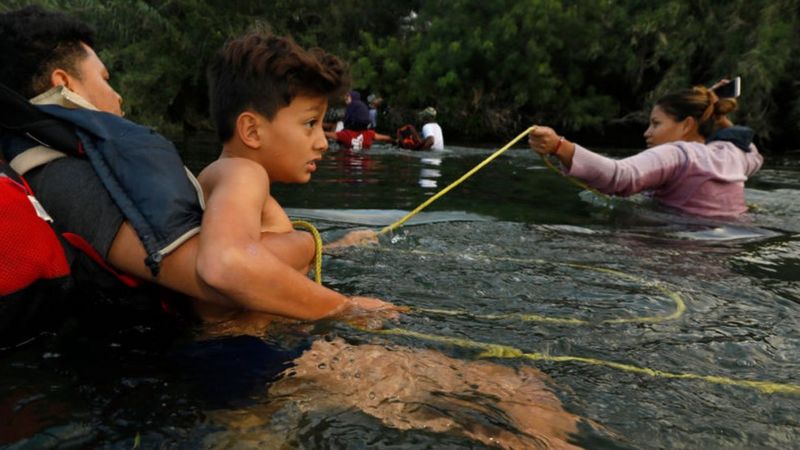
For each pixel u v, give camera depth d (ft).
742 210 10.82
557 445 3.17
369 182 14.60
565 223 9.61
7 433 3.03
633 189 10.18
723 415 3.56
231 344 4.17
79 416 3.21
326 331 4.44
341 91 5.19
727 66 40.65
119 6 37.35
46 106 4.31
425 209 10.90
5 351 3.95
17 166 4.30
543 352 4.37
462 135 47.80
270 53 4.78
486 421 3.36
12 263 3.69
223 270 3.92
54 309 4.06
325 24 49.90
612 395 3.75
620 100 48.57
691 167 10.36
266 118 4.88
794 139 41.47
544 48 44.55
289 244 4.71
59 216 4.18
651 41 44.01
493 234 8.50
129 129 4.42
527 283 6.12
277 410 3.36
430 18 50.67
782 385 3.96
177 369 3.79
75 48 4.66
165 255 4.07
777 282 6.47
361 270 6.40
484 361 4.15
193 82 39.78
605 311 5.34
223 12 42.68
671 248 7.98
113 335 4.26
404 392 3.63
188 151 22.24
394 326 4.66
